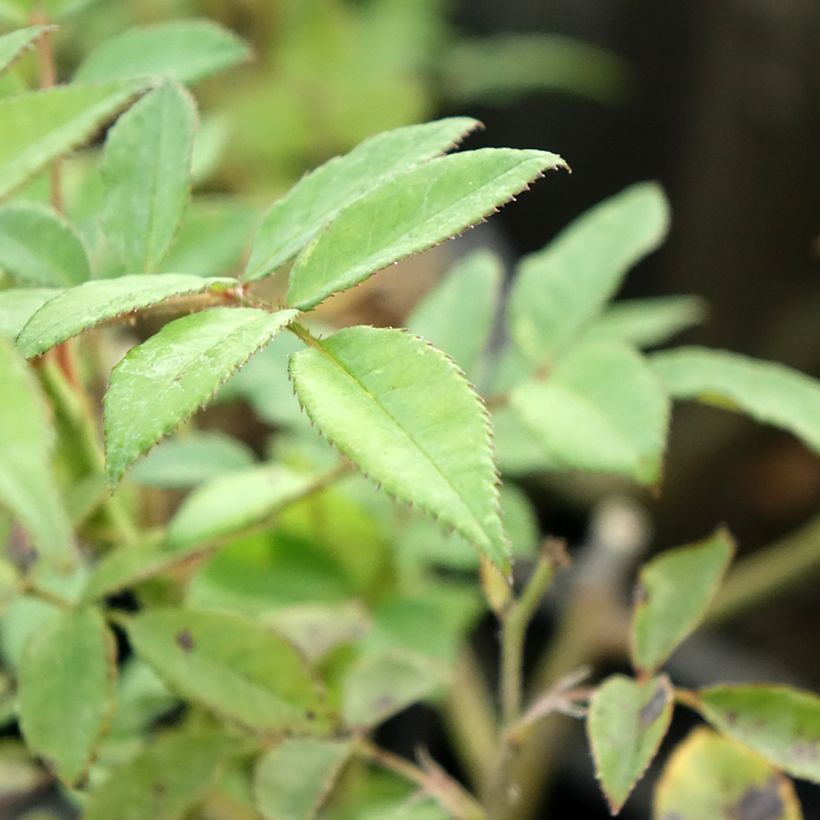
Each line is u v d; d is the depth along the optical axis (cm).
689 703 54
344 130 101
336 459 62
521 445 61
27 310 51
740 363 58
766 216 118
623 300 130
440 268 104
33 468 48
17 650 59
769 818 55
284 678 54
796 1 107
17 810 63
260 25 95
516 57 126
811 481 116
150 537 56
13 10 56
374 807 62
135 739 59
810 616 111
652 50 123
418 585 64
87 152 68
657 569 55
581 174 134
